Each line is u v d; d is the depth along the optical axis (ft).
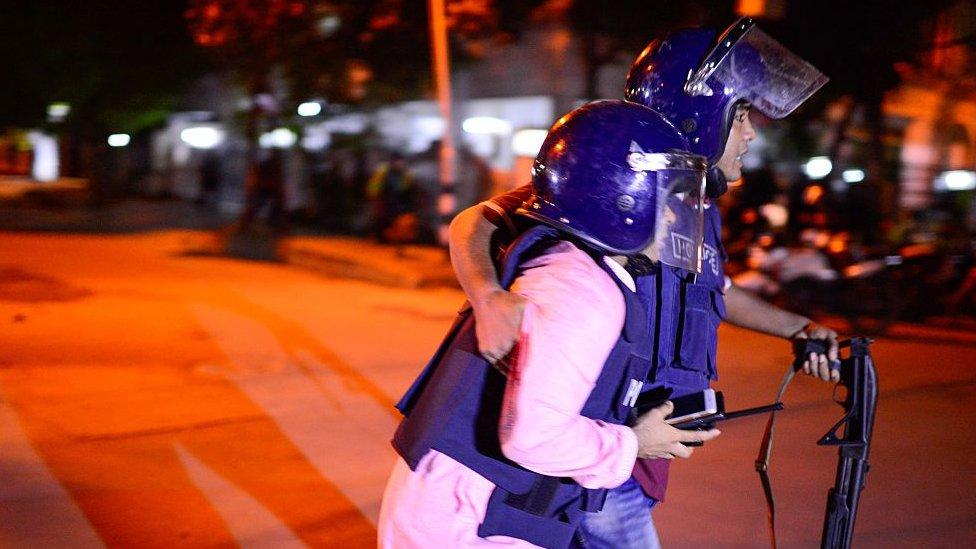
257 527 13.92
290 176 78.28
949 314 38.88
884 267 35.12
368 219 68.13
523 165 61.98
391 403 21.04
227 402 20.66
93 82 75.82
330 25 49.24
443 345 7.25
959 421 21.52
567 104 57.47
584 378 6.33
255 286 39.93
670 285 7.36
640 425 6.88
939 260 40.19
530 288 6.41
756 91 7.64
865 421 8.14
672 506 15.23
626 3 43.70
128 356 24.93
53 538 13.30
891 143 56.29
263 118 55.72
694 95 7.59
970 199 50.01
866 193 45.98
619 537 7.68
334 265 45.68
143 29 72.74
